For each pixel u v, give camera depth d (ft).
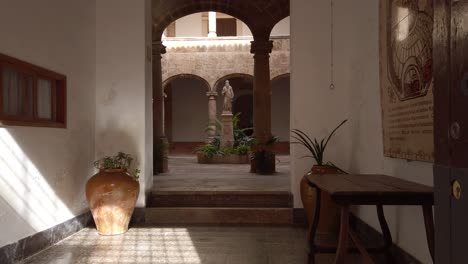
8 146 11.42
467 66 3.62
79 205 16.11
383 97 12.26
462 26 3.70
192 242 14.08
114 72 17.67
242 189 19.19
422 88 9.38
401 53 10.78
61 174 14.58
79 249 13.24
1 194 11.05
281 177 25.31
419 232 10.00
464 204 3.66
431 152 8.89
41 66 13.20
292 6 17.51
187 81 64.59
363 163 14.83
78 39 16.02
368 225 14.29
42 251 12.97
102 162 16.90
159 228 16.20
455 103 3.83
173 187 20.08
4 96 11.64
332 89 17.24
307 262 11.68
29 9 12.51
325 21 17.33
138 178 16.84
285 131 63.00
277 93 63.36
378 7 13.06
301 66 17.31
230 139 42.09
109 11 17.74
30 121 12.76
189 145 64.18
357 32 15.55
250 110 65.31
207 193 18.54
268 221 17.04
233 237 14.75
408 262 10.57
